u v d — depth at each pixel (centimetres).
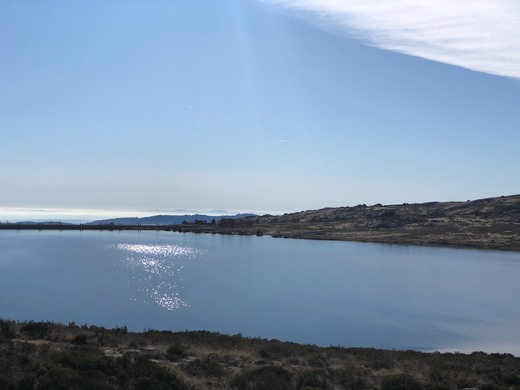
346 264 11550
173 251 15262
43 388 1416
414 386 1839
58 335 2366
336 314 5722
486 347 4238
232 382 1759
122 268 10744
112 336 2500
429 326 5119
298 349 2708
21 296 6638
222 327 4903
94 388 1480
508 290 7912
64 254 14275
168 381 1641
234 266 11081
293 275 9631
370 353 2811
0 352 1625
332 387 1834
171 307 5994
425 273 10006
